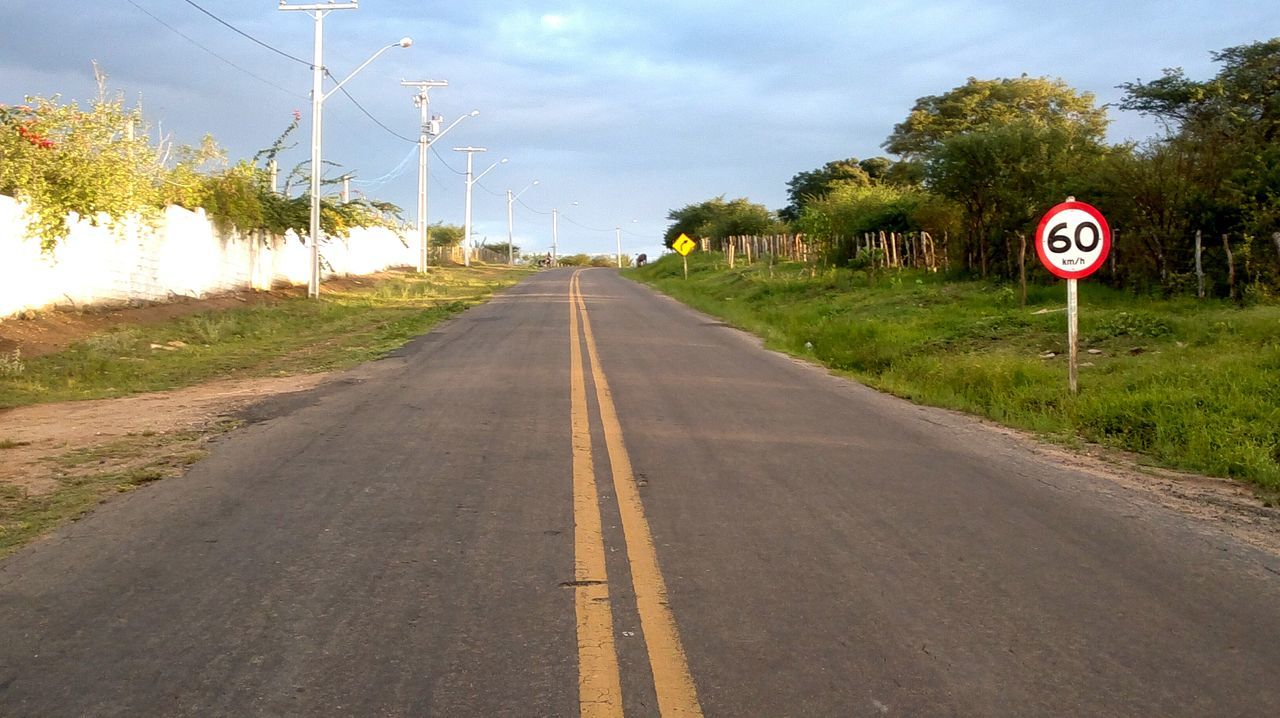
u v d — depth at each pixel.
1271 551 6.40
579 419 10.93
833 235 39.81
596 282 52.94
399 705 4.10
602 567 5.87
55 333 18.02
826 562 6.01
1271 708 4.13
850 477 8.31
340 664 4.50
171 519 6.89
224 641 4.77
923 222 33.53
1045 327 18.41
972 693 4.24
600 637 4.81
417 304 33.06
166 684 4.30
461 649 4.67
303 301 30.61
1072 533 6.73
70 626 4.96
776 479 8.19
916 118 56.66
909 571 5.86
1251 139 20.67
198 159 27.91
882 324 21.39
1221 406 10.35
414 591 5.45
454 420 10.88
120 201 19.78
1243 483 8.45
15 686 4.28
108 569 5.83
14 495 7.57
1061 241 12.08
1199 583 5.73
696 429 10.44
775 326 25.05
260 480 8.04
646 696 4.18
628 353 18.02
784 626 4.97
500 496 7.52
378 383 14.09
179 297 25.41
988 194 28.11
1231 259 18.75
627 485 7.89
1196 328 15.51
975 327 19.41
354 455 9.02
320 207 35.62
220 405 12.15
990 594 5.49
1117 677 4.42
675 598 5.36
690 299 35.12
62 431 10.34
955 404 12.62
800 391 13.62
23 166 17.66
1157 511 7.38
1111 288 22.78
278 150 33.94
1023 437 10.54
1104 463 9.23
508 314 28.30
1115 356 14.95
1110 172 21.75
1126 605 5.35
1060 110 55.00
